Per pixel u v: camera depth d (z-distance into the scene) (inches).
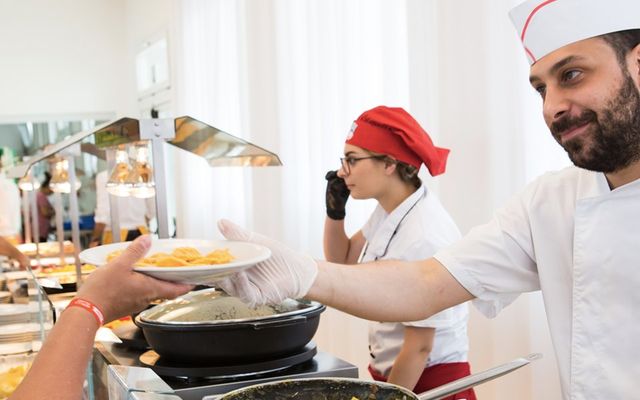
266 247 51.0
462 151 97.8
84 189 293.7
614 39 40.8
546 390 87.2
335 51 134.2
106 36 319.0
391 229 75.1
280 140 155.0
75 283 102.3
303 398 43.2
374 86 123.6
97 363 53.1
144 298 43.1
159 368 55.9
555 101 43.0
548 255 52.1
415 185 77.4
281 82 154.7
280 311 60.3
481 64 94.9
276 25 154.6
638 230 45.7
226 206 200.2
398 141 75.2
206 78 207.6
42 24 311.6
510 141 90.9
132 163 98.3
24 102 311.0
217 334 55.1
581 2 40.9
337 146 134.5
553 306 52.0
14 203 243.6
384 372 76.9
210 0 201.5
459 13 97.0
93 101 318.3
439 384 73.2
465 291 55.6
